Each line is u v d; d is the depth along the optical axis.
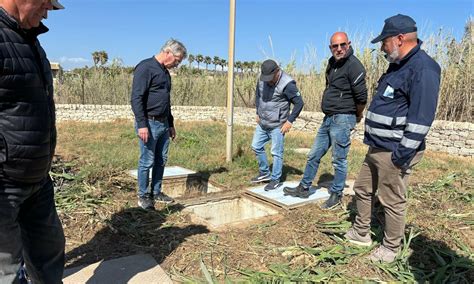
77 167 5.71
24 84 1.71
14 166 1.74
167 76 3.97
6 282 1.77
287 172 6.07
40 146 1.83
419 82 2.60
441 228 3.70
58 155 6.72
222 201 4.80
